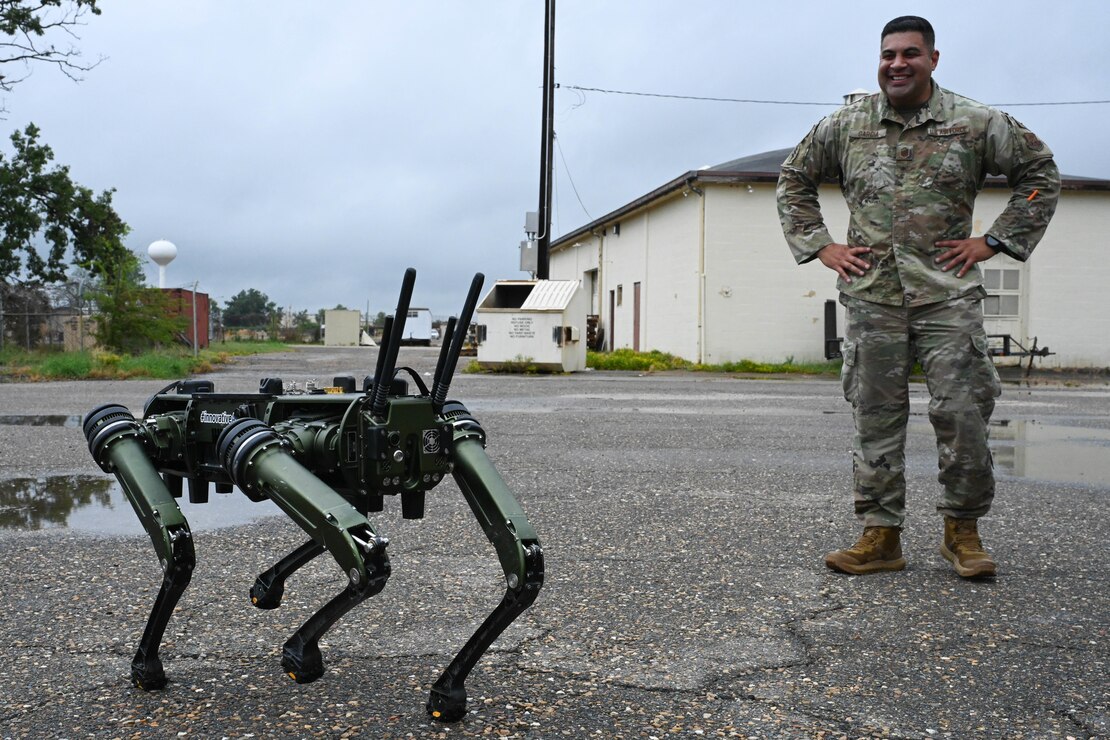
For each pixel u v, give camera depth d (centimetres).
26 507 559
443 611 360
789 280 2395
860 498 429
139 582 400
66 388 1532
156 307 2469
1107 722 267
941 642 332
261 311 9188
